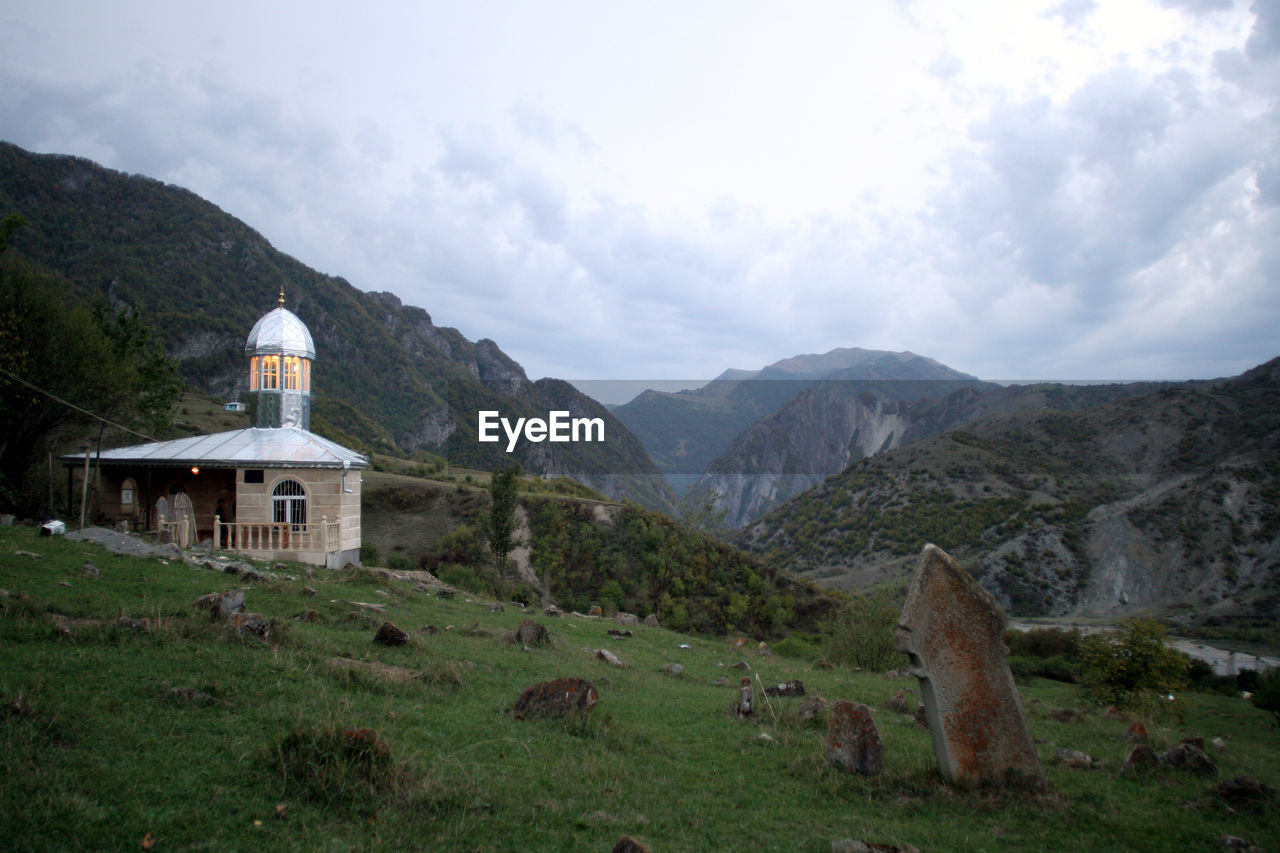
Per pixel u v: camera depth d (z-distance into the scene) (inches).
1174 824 290.7
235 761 249.6
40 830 188.5
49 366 1172.5
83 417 1237.7
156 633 377.1
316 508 1158.3
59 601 439.2
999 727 325.7
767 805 295.4
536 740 335.0
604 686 505.0
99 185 7199.8
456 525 2348.7
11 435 1167.6
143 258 6348.4
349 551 1198.9
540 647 606.5
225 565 736.3
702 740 388.2
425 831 223.5
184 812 211.2
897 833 269.0
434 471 3157.0
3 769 216.2
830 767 341.4
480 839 223.8
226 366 5310.0
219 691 313.4
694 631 1909.4
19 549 607.5
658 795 291.9
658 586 2053.4
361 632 512.4
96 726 260.1
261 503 1144.2
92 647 347.9
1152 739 478.6
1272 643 2266.2
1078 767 385.4
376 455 3673.7
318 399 5221.5
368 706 339.0
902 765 349.7
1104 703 920.9
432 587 943.7
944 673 329.4
